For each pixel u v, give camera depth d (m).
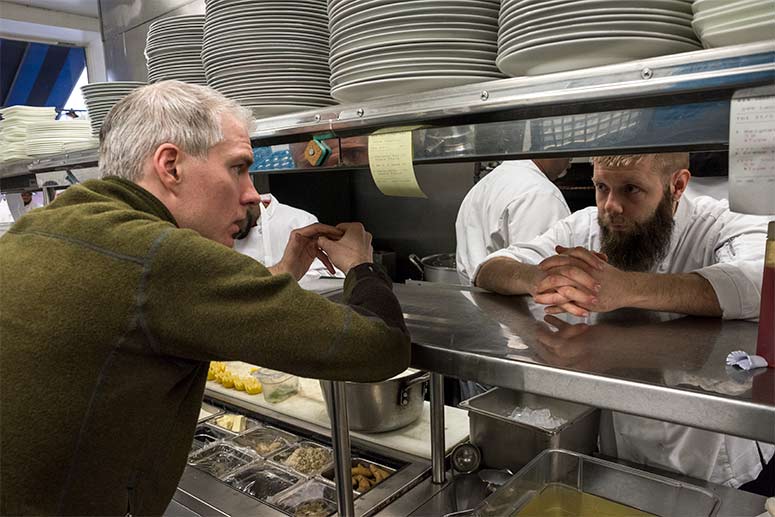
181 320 0.73
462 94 0.75
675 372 0.64
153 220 0.79
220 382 2.01
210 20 1.07
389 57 0.78
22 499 0.73
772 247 0.63
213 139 0.84
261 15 1.01
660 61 0.58
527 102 0.68
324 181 3.82
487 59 0.78
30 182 2.21
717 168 1.98
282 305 0.72
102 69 3.80
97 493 0.80
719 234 1.37
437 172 3.44
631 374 0.64
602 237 1.50
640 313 0.95
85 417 0.75
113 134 0.85
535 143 0.77
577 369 0.66
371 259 1.03
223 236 0.92
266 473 1.52
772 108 0.53
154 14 2.60
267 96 1.01
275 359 0.73
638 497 1.06
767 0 0.52
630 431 1.51
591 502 1.06
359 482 1.38
